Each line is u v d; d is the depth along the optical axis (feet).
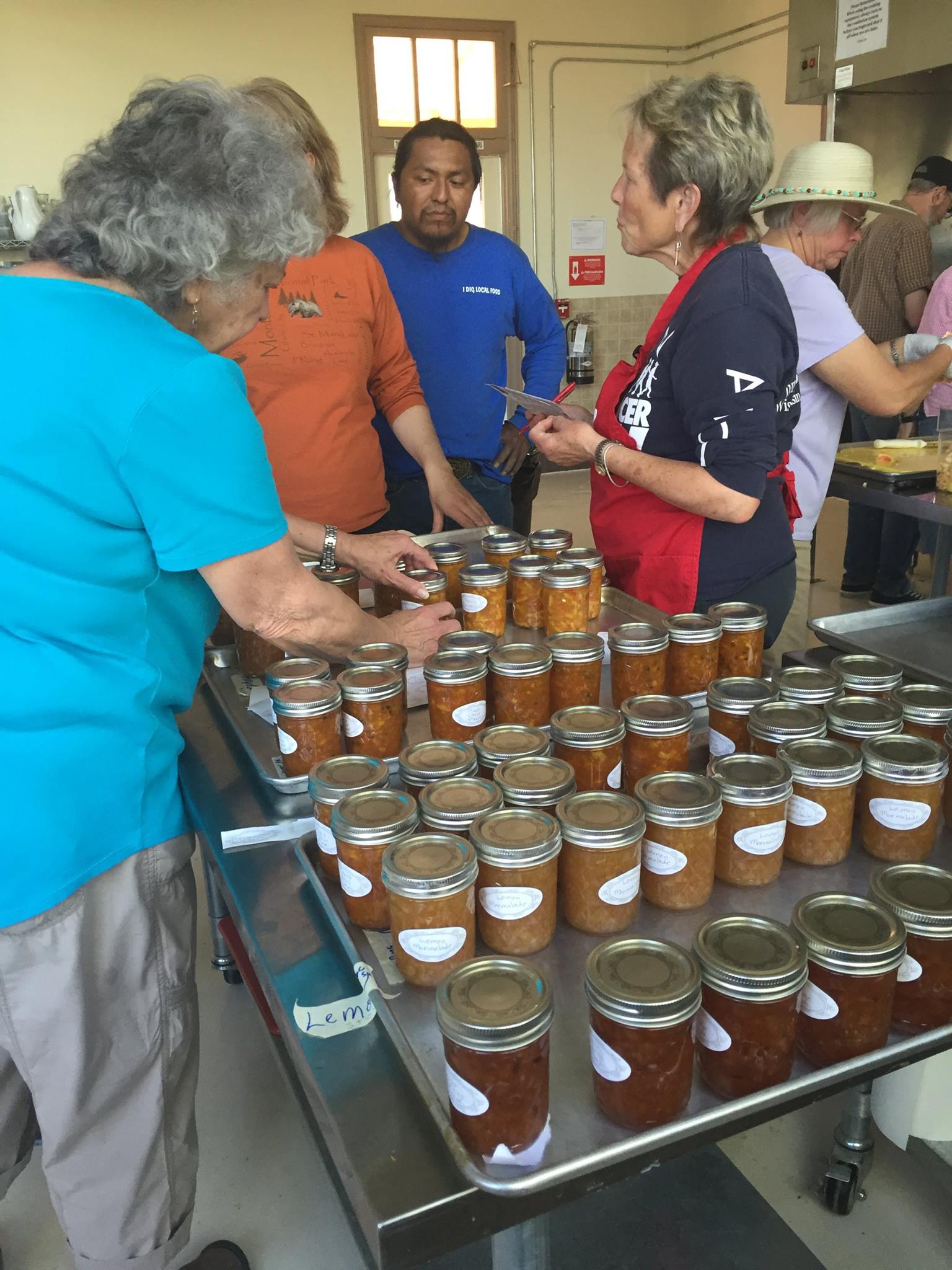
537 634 5.44
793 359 5.13
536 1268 2.80
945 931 2.59
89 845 3.66
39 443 3.16
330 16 19.81
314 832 3.62
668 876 3.04
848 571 14.75
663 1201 5.09
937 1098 4.90
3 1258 5.41
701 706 4.43
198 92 3.29
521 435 9.84
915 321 13.23
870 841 3.34
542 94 22.21
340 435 7.15
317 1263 5.22
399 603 5.74
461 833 3.04
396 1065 2.59
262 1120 6.21
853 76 11.53
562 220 23.31
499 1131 2.20
